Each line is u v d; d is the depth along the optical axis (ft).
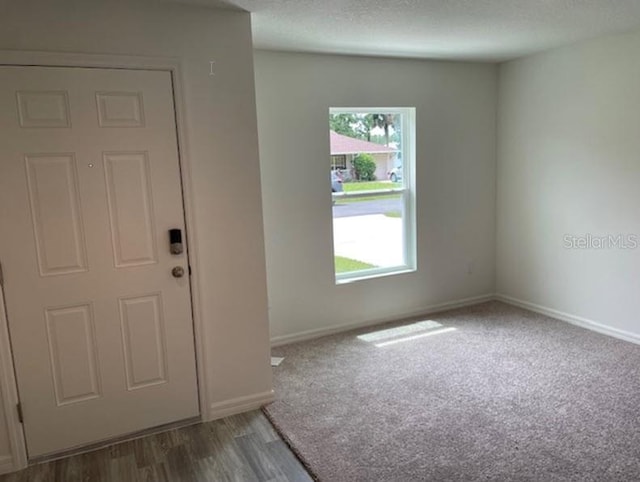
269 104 11.85
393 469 7.42
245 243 9.11
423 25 9.93
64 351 8.04
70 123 7.62
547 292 14.11
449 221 14.80
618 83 11.50
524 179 14.35
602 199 12.23
